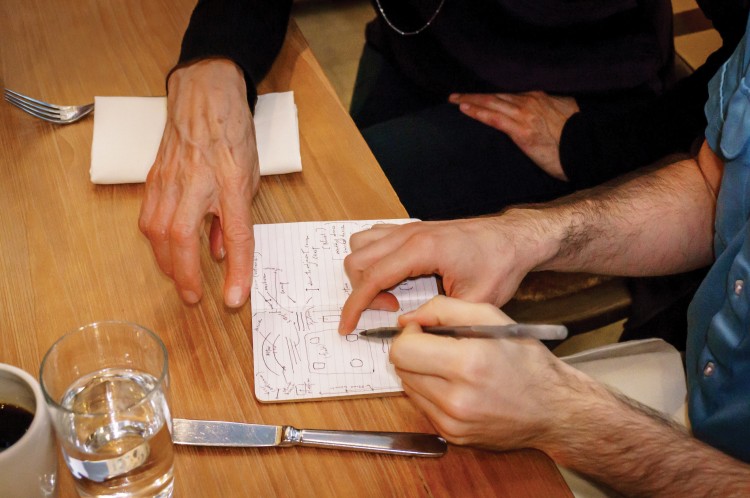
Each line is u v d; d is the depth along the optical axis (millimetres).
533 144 1389
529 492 698
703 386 931
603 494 964
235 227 868
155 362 654
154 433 613
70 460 601
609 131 1285
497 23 1390
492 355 734
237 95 973
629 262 1065
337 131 1032
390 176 1360
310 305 839
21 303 813
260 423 736
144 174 940
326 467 703
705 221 1083
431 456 717
